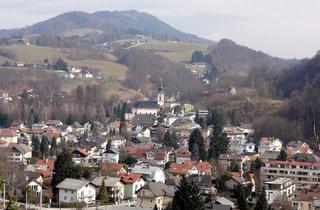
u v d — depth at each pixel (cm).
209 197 17712
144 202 17900
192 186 14400
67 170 18862
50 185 19925
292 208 18900
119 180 19200
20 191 18612
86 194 18162
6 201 17125
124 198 19425
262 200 15925
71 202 17838
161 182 19975
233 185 19888
